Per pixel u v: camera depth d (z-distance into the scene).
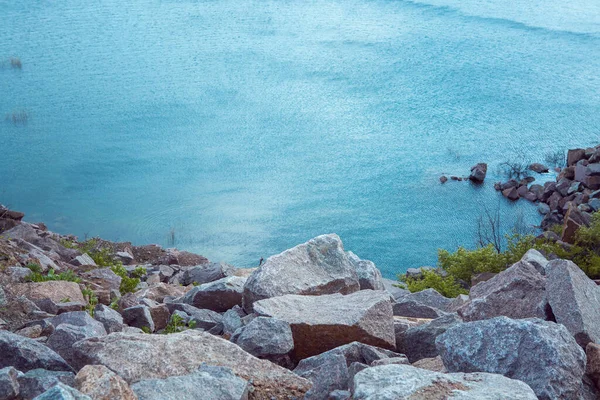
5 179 110.88
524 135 113.94
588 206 61.62
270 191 97.38
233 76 190.88
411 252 67.44
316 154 116.88
